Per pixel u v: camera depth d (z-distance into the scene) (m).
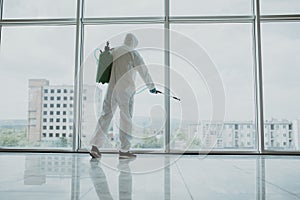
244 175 1.72
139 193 1.15
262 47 3.88
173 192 1.18
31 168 2.00
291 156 3.29
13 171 1.83
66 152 3.65
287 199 1.07
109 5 4.11
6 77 4.05
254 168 2.10
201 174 1.74
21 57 4.09
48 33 4.11
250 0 4.02
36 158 2.82
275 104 3.78
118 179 1.50
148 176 1.63
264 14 3.91
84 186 1.30
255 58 3.88
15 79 4.05
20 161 2.51
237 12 4.02
